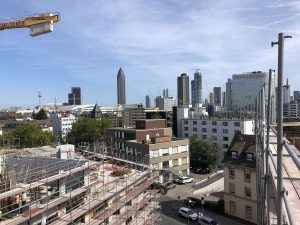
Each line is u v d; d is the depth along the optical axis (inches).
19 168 1269.7
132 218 1513.3
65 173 1075.3
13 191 888.3
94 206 1139.3
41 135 3848.4
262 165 633.6
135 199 1567.4
